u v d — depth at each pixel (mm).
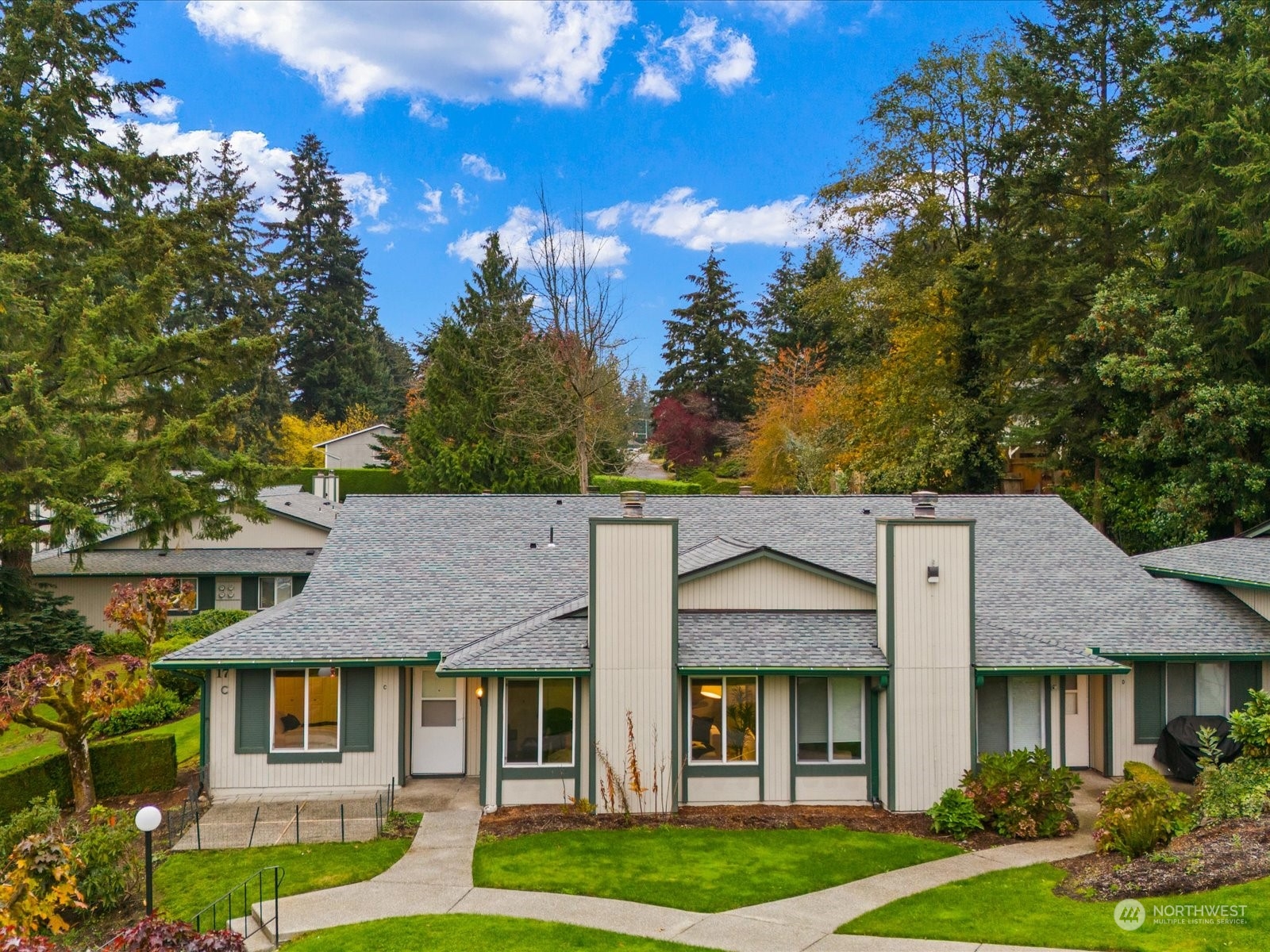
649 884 12641
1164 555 22984
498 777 16156
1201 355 26609
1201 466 26609
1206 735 15109
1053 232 32719
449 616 18516
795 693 16469
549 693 16328
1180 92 27547
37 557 33906
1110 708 18062
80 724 16781
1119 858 12945
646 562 15938
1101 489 30062
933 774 15922
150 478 28062
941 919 11203
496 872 13133
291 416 68938
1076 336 29641
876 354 42406
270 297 70500
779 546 21078
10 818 15383
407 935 10961
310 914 11711
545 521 23000
